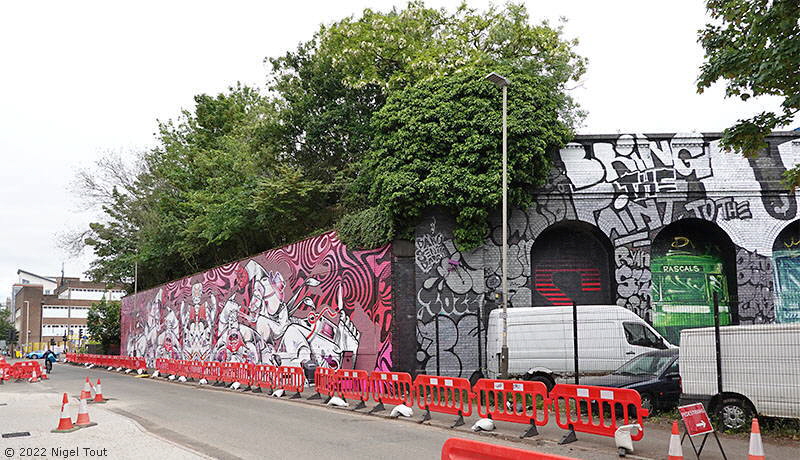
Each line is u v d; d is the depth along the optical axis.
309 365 22.33
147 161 46.09
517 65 23.73
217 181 34.66
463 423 12.80
